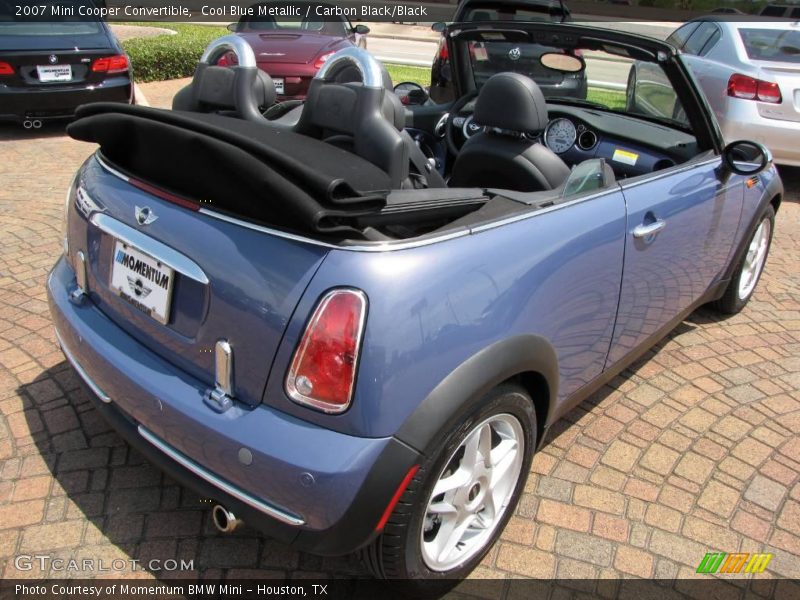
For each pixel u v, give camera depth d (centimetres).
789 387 358
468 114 366
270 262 179
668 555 243
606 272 250
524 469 234
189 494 253
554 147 351
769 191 395
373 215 185
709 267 355
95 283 236
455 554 219
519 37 353
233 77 279
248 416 181
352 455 171
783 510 270
